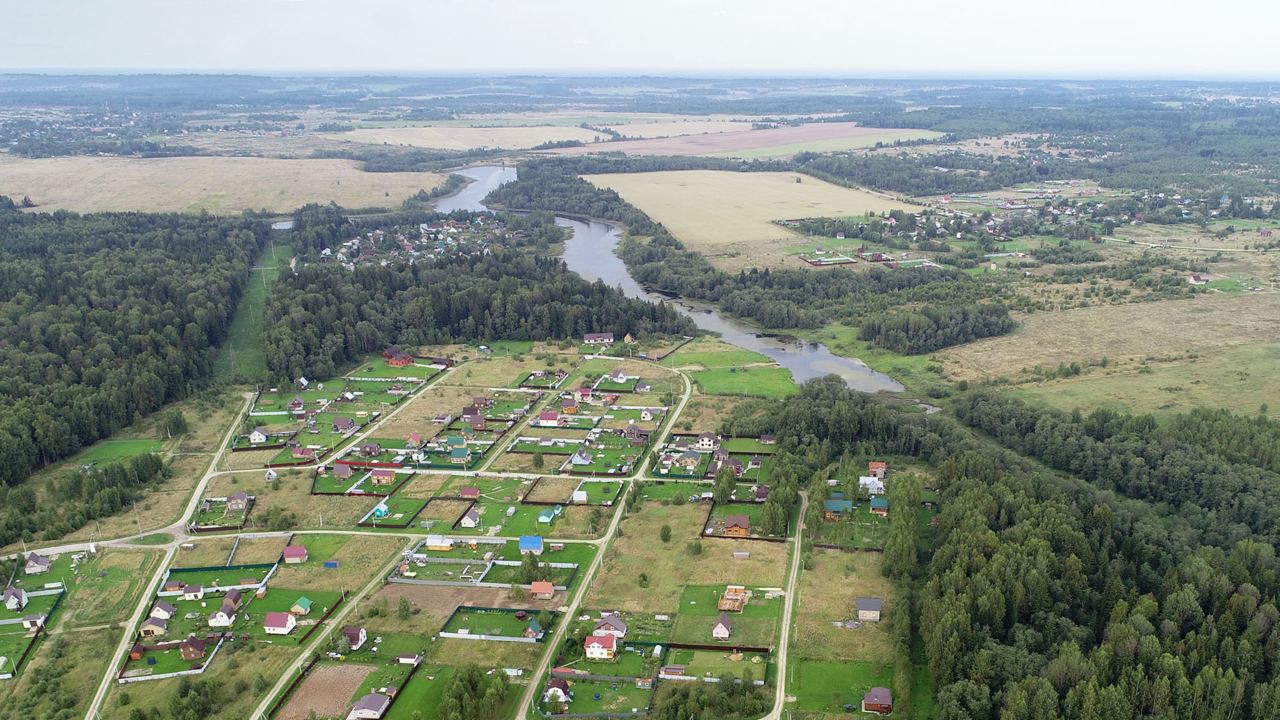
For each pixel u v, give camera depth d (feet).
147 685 490.08
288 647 520.42
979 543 569.23
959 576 529.86
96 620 553.23
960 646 474.90
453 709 445.37
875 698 457.68
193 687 475.31
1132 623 482.28
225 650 517.14
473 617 549.54
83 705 475.72
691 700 450.71
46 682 491.72
